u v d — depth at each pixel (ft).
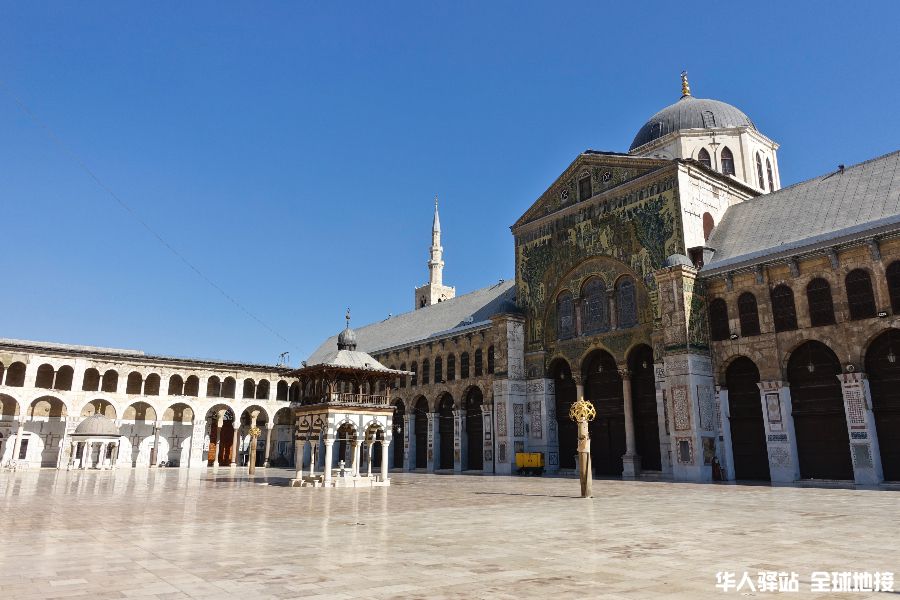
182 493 93.81
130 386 225.56
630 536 45.75
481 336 176.14
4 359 190.29
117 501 79.61
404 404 204.03
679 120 178.60
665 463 123.44
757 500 74.33
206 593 28.37
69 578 31.78
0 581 31.09
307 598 27.35
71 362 200.85
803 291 109.91
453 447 182.60
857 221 106.93
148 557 38.04
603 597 27.04
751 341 115.85
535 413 155.74
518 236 169.07
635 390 137.49
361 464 221.46
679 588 28.68
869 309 101.04
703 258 126.31
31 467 199.82
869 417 99.09
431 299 288.10
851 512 59.82
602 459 142.72
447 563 35.50
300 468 114.01
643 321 134.21
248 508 69.87
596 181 150.30
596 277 147.33
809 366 108.78
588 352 145.48
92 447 212.84
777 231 120.88
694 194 133.69
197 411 222.28
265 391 253.44
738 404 118.52
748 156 168.86
